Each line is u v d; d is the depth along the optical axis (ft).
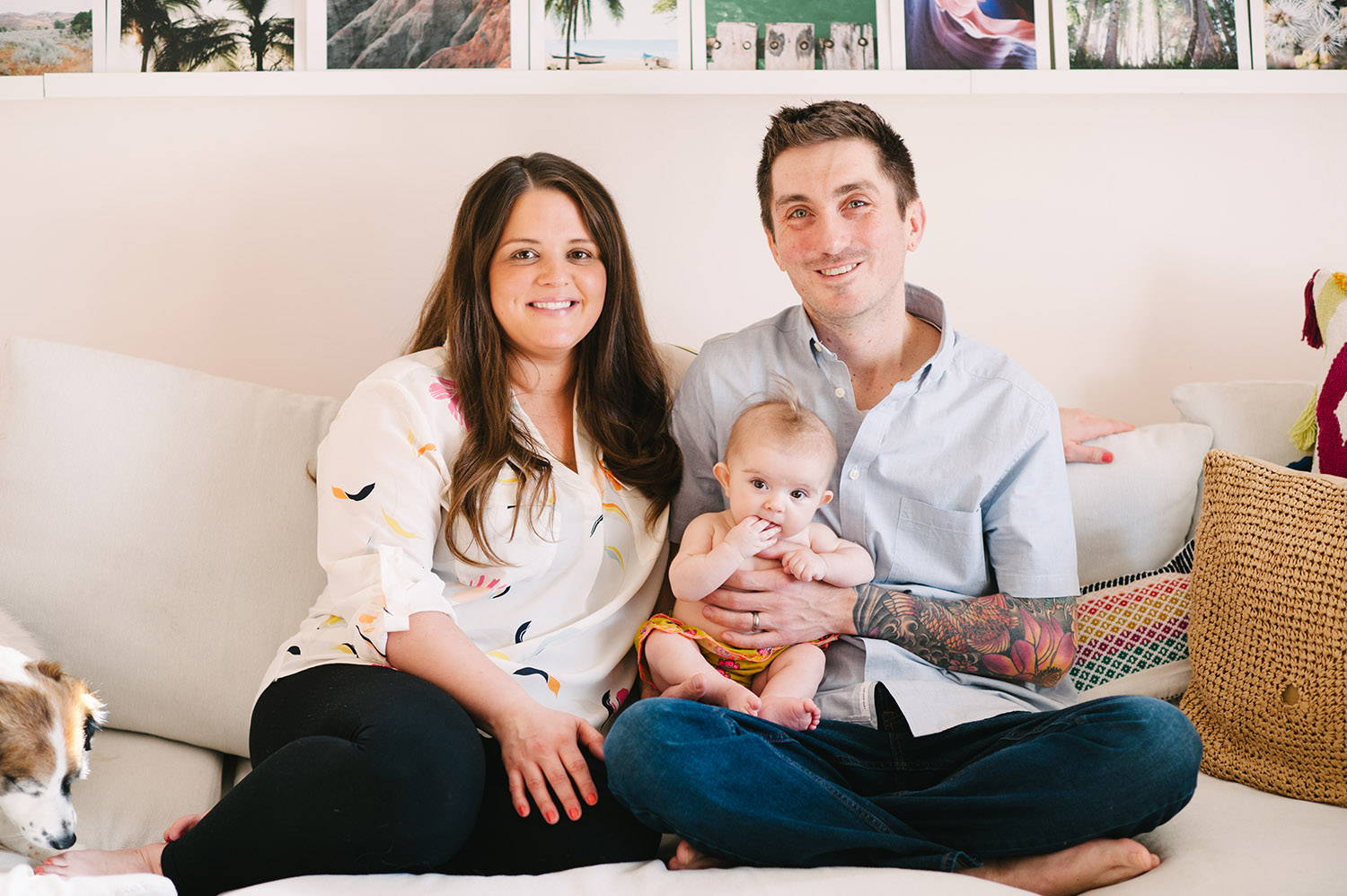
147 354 6.42
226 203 6.41
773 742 4.24
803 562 4.84
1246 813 4.19
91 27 6.35
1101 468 5.64
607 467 5.04
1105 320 6.70
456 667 4.25
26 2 6.32
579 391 5.15
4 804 3.98
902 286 5.20
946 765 4.33
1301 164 6.72
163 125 6.37
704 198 6.55
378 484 4.49
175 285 6.42
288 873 3.75
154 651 5.05
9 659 4.26
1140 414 6.74
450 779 3.79
